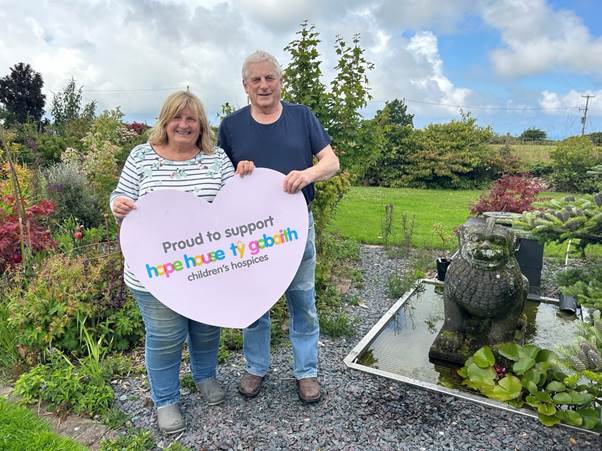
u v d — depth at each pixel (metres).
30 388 2.69
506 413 2.53
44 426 2.46
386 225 6.61
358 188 16.98
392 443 2.30
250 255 2.34
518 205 6.00
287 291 2.62
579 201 2.74
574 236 2.61
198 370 2.62
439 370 3.08
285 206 2.36
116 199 2.12
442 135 17.94
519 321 3.40
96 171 6.91
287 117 2.41
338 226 8.35
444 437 2.34
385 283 5.00
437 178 18.06
